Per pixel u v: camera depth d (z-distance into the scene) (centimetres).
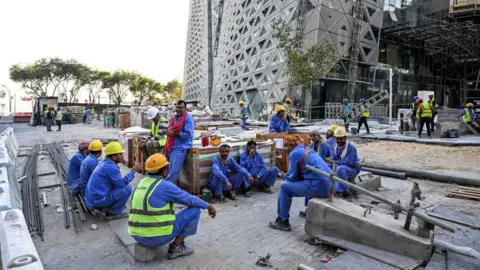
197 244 420
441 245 364
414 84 3547
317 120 2709
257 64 3734
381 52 3328
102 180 493
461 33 3019
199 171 621
